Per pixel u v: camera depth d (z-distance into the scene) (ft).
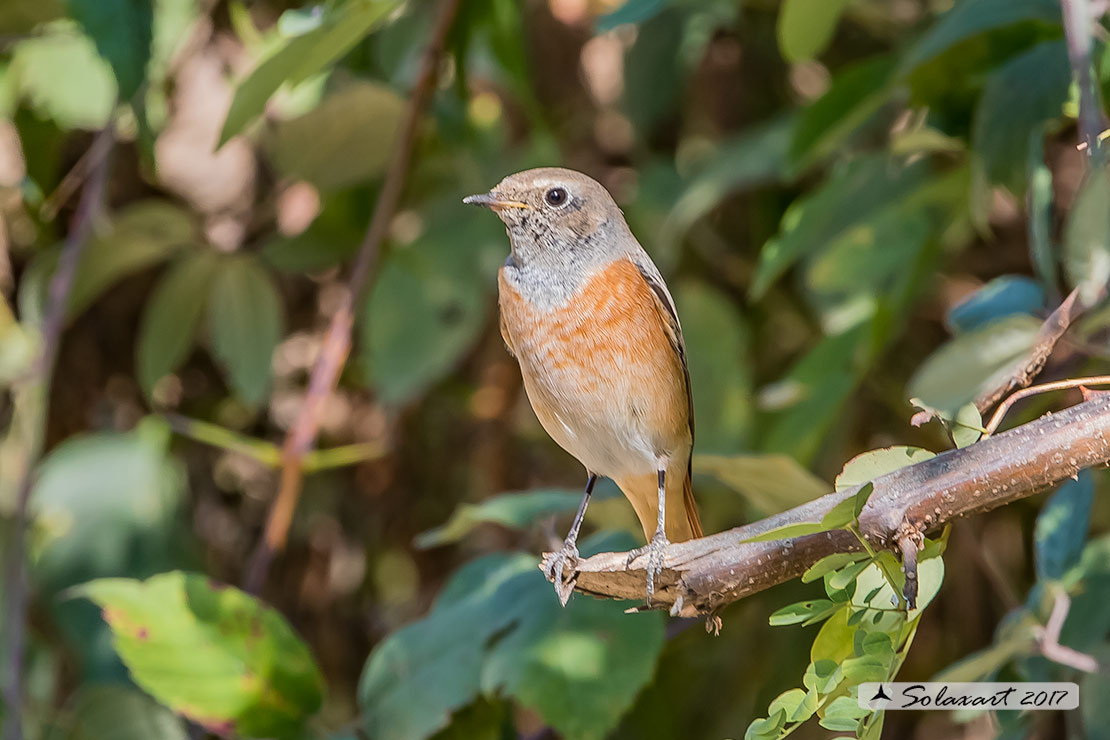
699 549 17.95
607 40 40.32
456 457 39.42
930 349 37.22
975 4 25.98
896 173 32.04
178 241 34.22
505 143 39.06
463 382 39.29
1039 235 24.29
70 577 33.73
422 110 32.19
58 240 38.11
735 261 38.50
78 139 37.88
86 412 38.37
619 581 19.21
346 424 39.45
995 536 36.60
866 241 32.04
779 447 30.96
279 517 30.86
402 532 39.29
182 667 24.82
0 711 28.99
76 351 38.27
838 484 17.49
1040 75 26.08
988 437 17.02
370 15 24.54
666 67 37.32
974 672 22.88
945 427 18.02
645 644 24.09
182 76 38.34
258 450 30.96
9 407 37.19
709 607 18.11
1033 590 24.49
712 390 34.35
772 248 30.83
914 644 36.63
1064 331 20.98
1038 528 24.58
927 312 37.14
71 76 33.96
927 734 37.35
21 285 37.52
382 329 34.96
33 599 33.83
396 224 36.88
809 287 33.40
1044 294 25.50
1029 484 16.60
